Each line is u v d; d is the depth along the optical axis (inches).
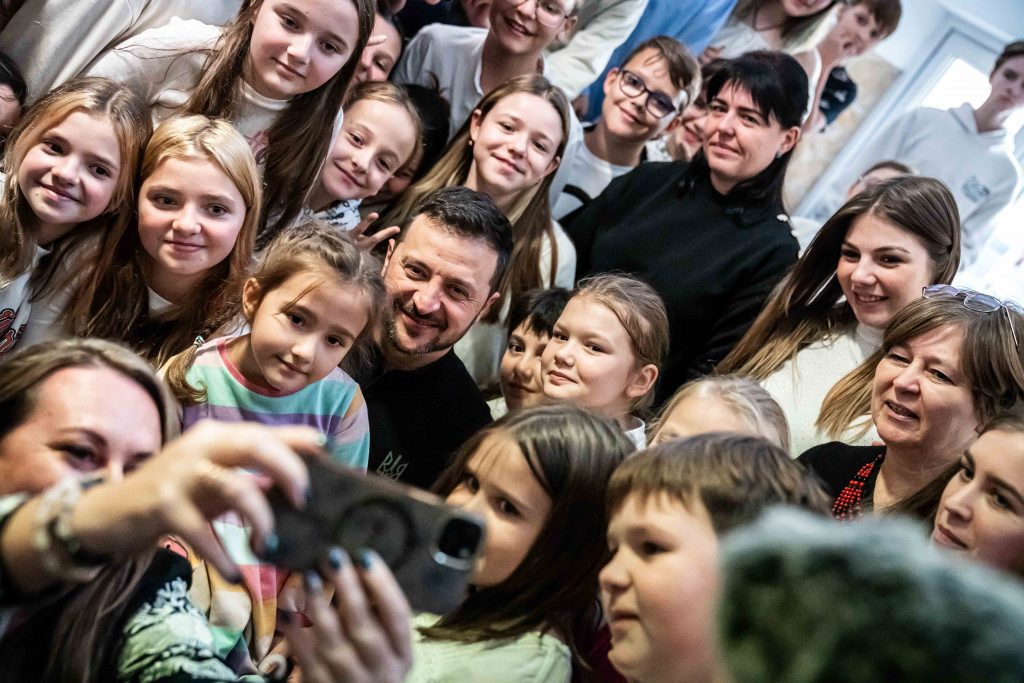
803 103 133.5
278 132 118.7
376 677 37.5
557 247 136.6
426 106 146.3
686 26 170.9
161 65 118.3
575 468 64.2
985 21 177.6
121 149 97.7
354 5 115.3
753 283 132.8
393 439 106.5
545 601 63.7
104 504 35.5
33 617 45.4
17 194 96.6
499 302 128.2
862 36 180.1
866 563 21.4
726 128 133.4
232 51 115.9
